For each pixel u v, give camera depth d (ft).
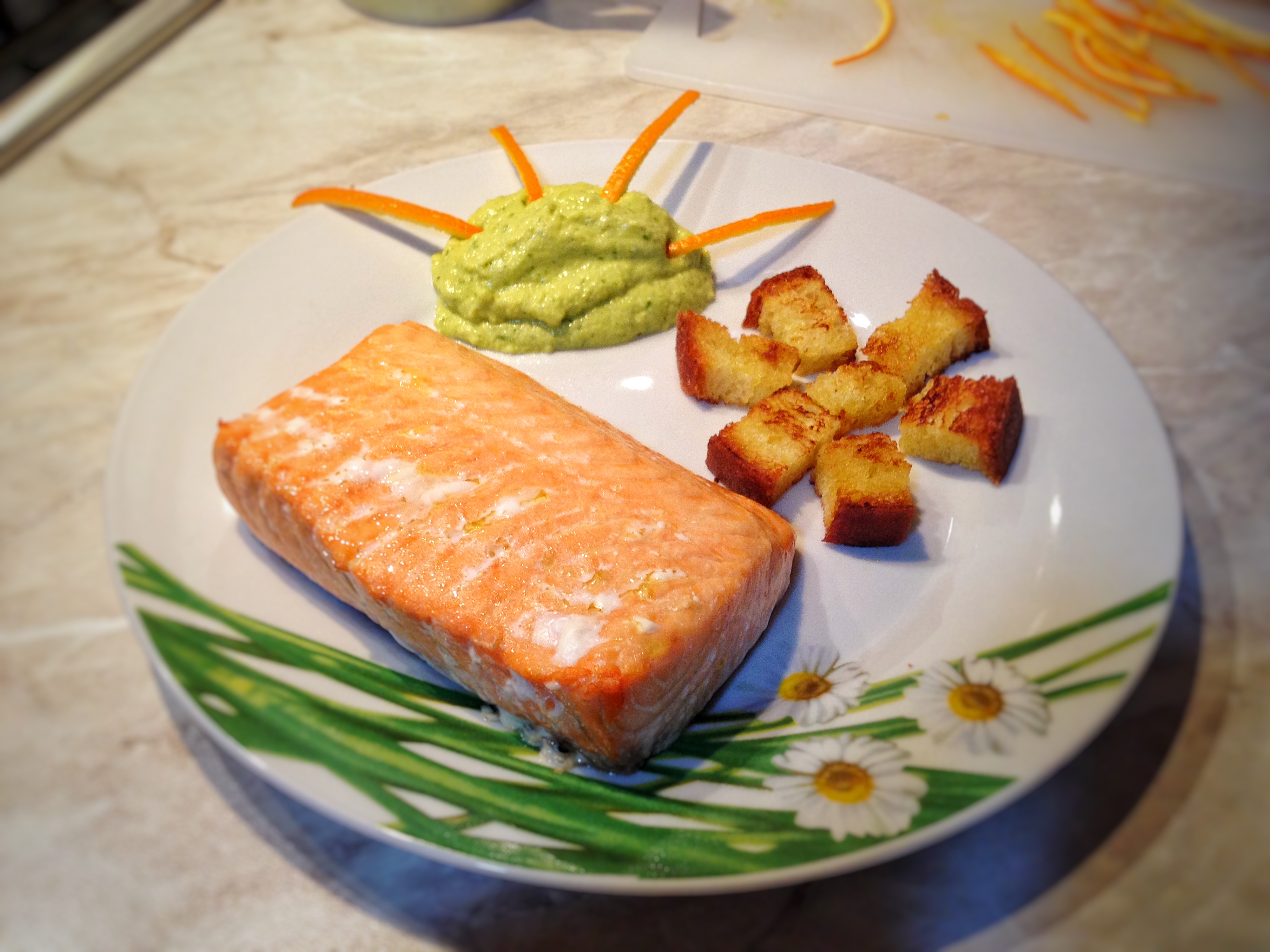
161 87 1.37
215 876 0.64
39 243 1.14
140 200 1.20
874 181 1.01
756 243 1.01
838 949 0.58
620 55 1.35
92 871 0.65
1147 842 0.61
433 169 1.04
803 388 0.93
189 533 0.79
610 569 0.68
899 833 0.56
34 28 1.43
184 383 0.88
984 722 0.63
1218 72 1.25
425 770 0.64
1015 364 0.87
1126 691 0.62
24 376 1.00
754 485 0.82
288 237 0.99
